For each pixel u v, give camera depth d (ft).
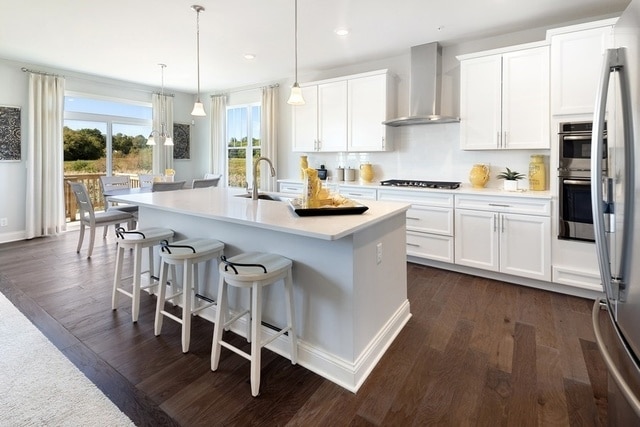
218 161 22.44
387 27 12.09
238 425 5.39
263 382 6.40
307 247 6.77
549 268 10.61
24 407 5.66
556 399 5.94
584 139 9.82
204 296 8.93
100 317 8.84
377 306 7.33
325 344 6.64
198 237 8.96
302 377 6.56
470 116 12.47
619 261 3.94
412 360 7.13
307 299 6.86
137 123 21.35
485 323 8.71
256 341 6.02
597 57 9.66
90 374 6.56
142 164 21.85
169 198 9.90
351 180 16.83
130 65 16.70
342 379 6.39
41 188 17.06
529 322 8.75
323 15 11.14
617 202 4.05
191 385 6.29
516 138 11.62
